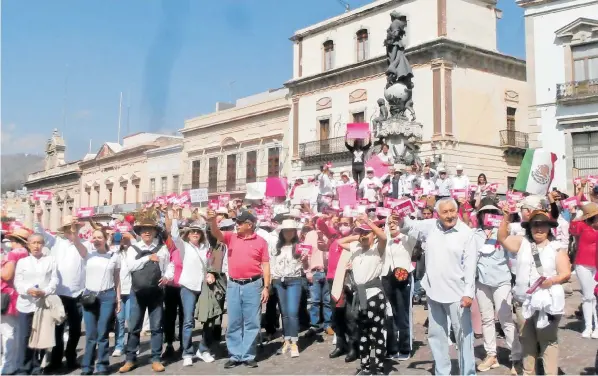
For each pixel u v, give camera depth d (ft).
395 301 22.71
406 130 47.34
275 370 22.24
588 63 69.62
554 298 17.07
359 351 23.21
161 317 23.21
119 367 23.63
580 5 69.77
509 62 96.48
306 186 40.83
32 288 21.24
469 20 92.94
